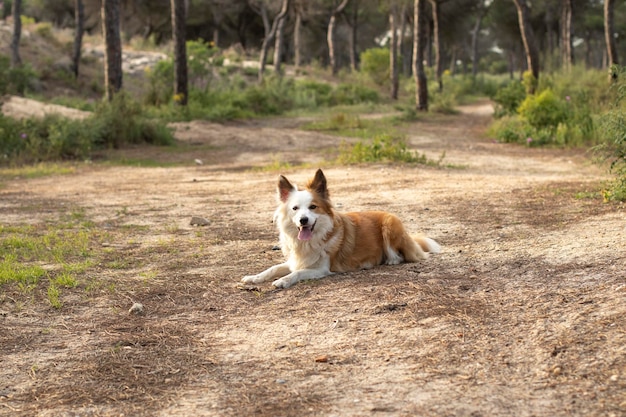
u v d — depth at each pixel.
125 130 23.97
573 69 30.20
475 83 61.44
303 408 3.85
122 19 60.69
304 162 18.67
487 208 9.59
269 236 8.84
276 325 5.33
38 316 5.78
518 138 23.03
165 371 4.54
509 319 4.97
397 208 10.07
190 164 19.53
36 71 37.06
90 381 4.41
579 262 6.16
